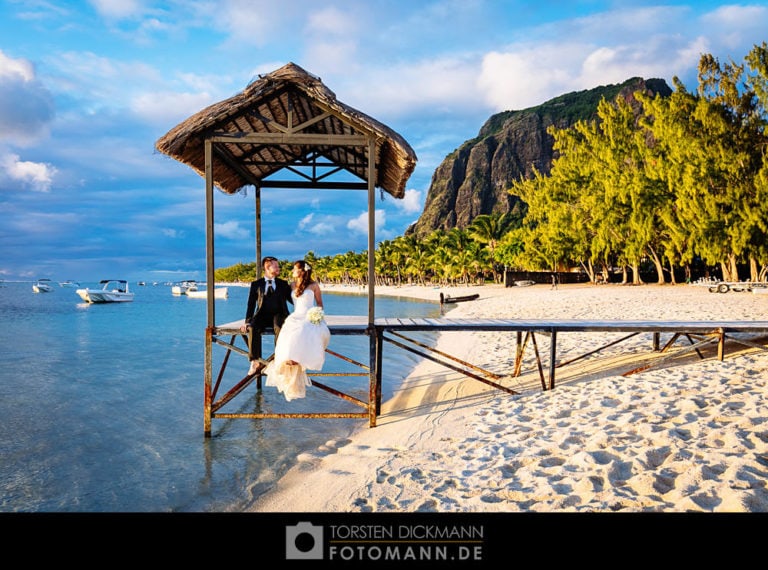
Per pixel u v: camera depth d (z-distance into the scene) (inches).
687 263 2043.6
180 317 1503.4
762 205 1299.2
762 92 1380.4
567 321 360.5
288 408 343.9
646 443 196.7
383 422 292.8
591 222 2030.0
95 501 201.9
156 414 343.0
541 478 177.3
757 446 180.2
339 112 252.7
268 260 267.6
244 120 279.9
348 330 279.7
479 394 339.6
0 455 262.2
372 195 266.4
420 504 169.5
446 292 2760.8
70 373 522.9
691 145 1472.7
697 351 362.0
